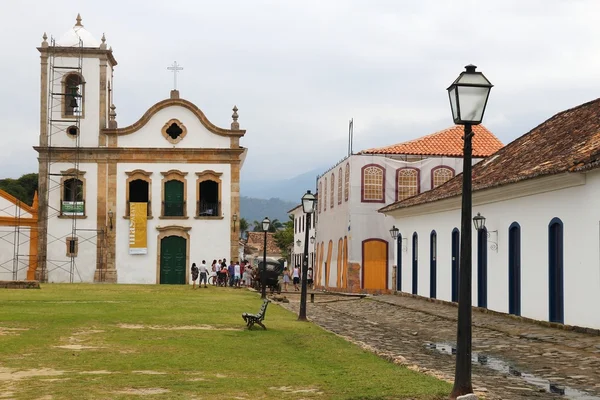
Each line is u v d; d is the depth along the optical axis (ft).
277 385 36.09
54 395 33.04
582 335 62.69
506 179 76.74
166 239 163.84
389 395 32.94
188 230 163.84
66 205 161.99
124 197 163.12
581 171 62.34
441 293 106.01
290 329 65.05
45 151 161.99
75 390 34.27
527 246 77.30
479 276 91.30
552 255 71.77
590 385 38.45
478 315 84.84
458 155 157.48
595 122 75.97
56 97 163.22
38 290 124.67
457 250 99.55
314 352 48.83
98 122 163.63
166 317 75.00
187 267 163.63
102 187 162.91
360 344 53.88
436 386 35.04
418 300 113.91
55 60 163.53
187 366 42.37
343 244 162.09
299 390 34.68
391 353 49.90
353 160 155.43
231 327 66.08
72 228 161.58
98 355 46.37
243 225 420.36
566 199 68.59
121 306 89.15
